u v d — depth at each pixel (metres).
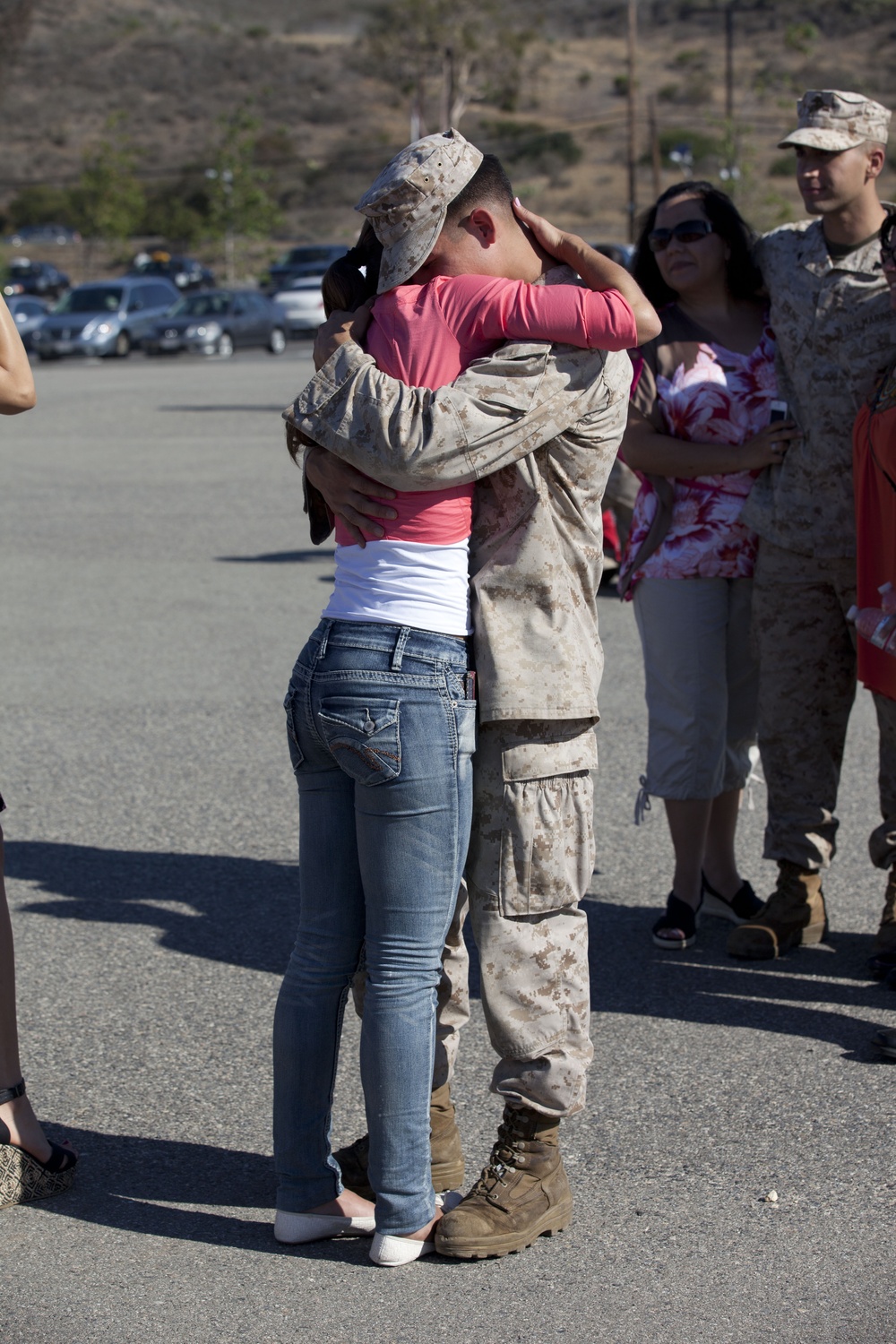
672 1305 2.69
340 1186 2.96
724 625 4.29
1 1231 2.97
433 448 2.58
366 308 2.79
